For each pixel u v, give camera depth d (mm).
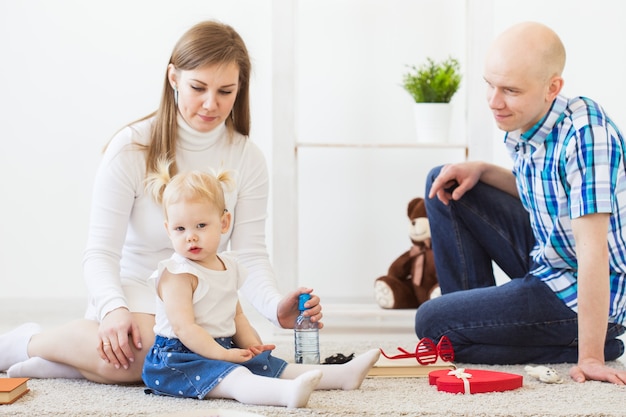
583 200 2156
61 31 4055
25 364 2164
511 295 2379
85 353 2088
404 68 4090
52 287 4090
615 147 2193
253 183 2395
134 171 2230
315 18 4090
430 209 2717
